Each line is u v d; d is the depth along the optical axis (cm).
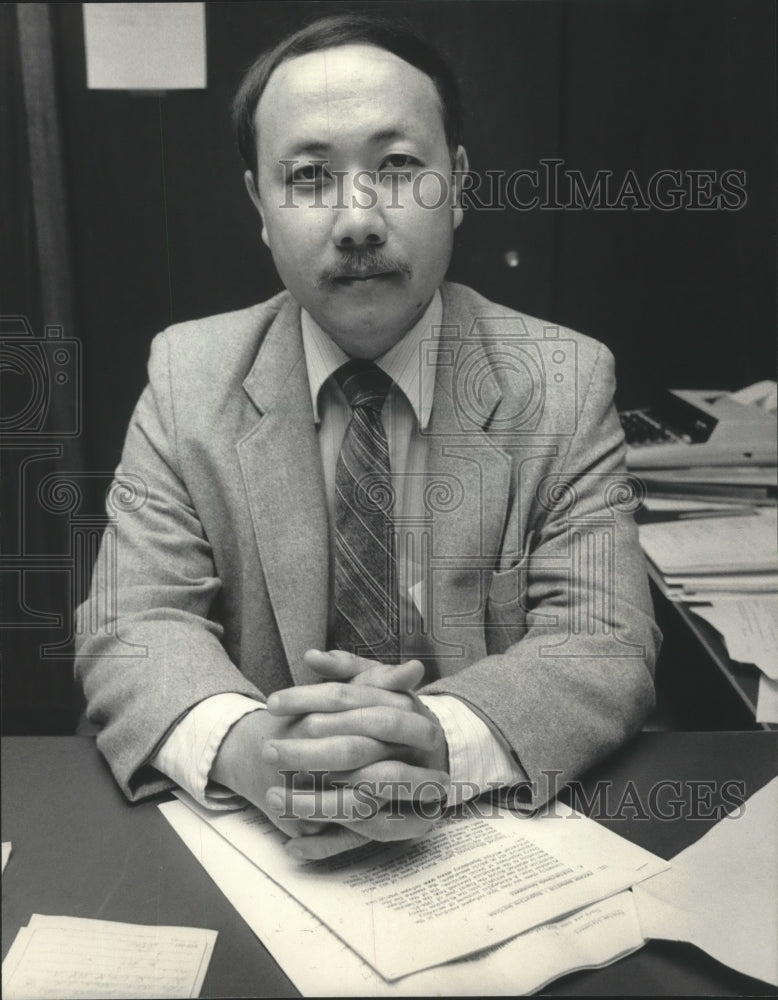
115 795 72
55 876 62
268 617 93
